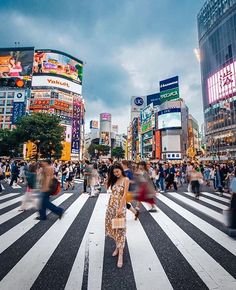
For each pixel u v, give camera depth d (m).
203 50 58.47
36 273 2.97
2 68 69.19
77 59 87.12
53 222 5.64
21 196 10.02
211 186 15.85
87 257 3.50
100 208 7.48
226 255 3.59
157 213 6.77
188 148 55.88
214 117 52.28
